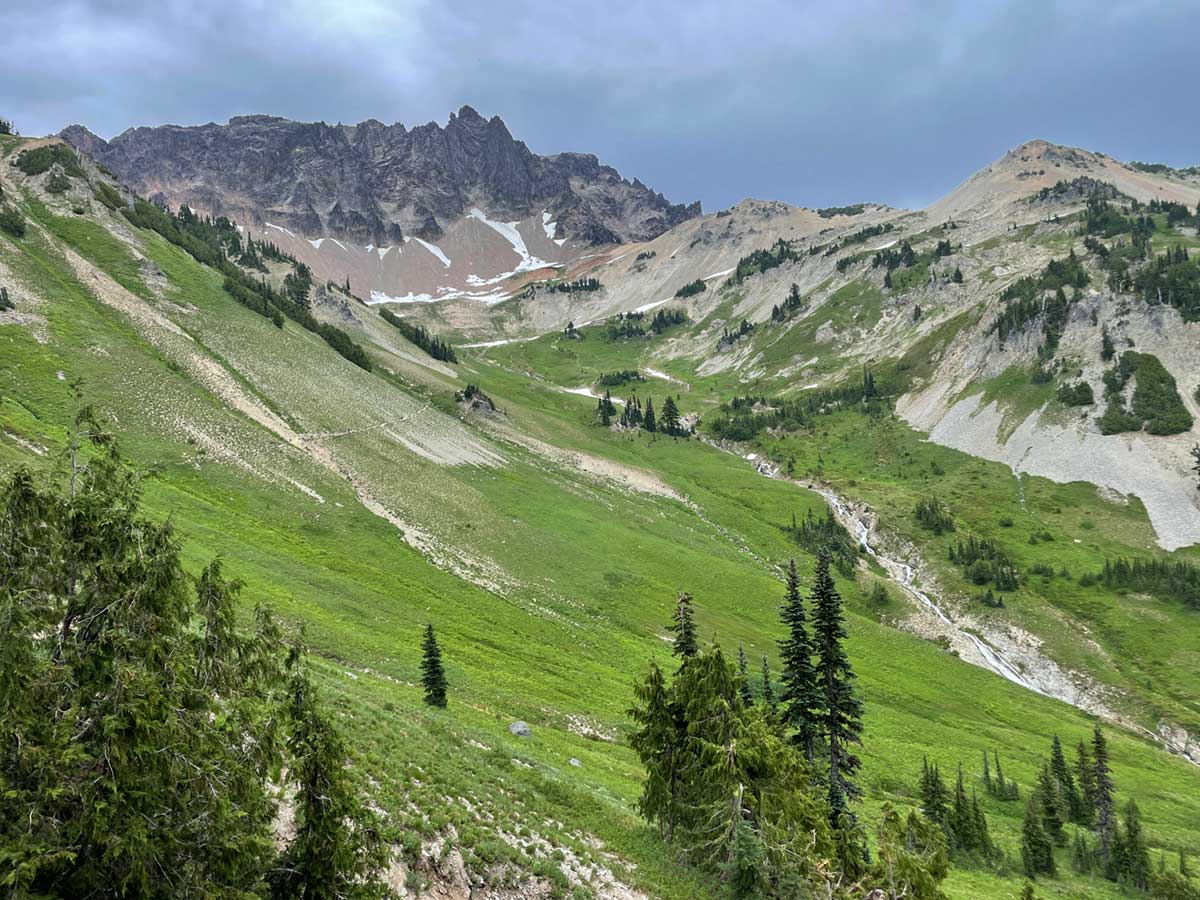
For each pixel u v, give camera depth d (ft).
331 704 96.94
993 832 241.96
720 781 95.81
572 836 90.84
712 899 87.71
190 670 43.96
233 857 42.11
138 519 46.42
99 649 40.27
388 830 65.31
